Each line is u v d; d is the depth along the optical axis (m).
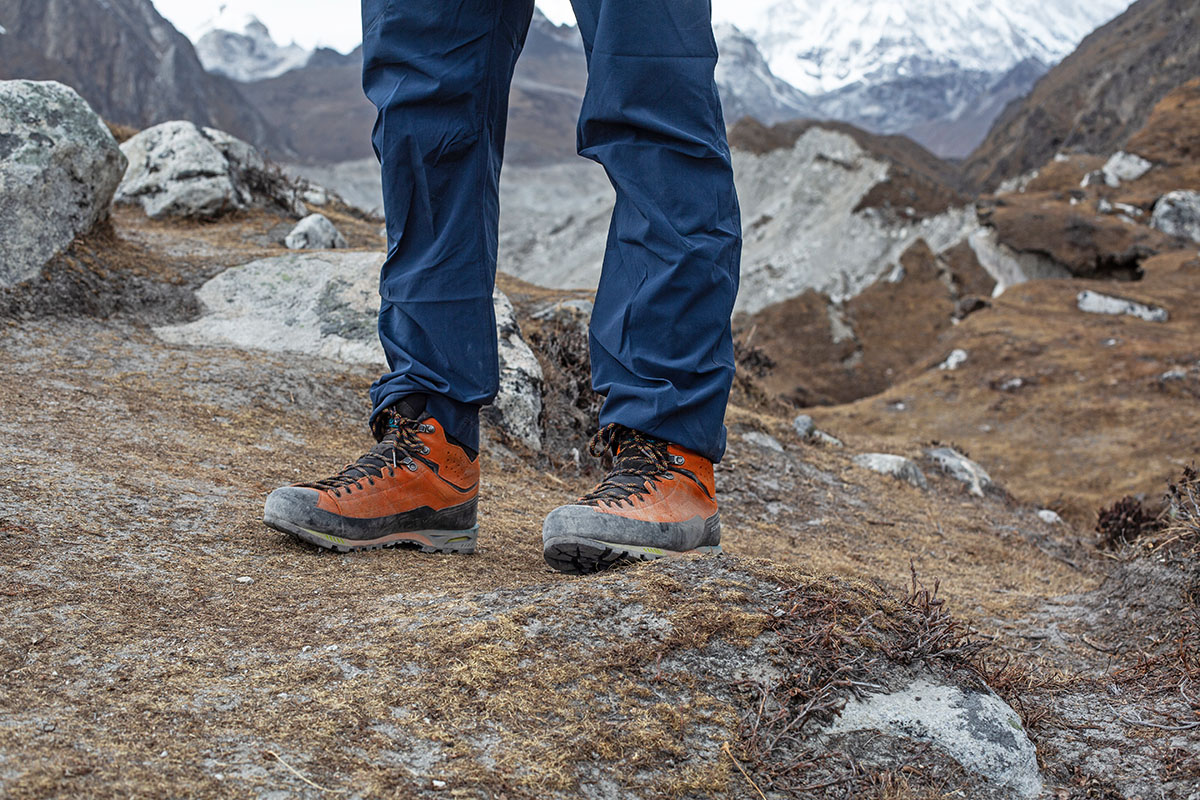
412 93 1.96
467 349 2.12
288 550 2.05
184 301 4.86
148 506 2.18
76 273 4.54
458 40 1.98
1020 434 29.14
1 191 4.34
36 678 1.27
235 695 1.28
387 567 2.01
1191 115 68.31
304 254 5.36
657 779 1.24
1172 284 44.75
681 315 1.82
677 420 1.87
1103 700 1.93
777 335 64.19
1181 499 3.33
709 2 1.84
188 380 3.85
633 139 1.82
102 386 3.54
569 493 4.10
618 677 1.42
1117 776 1.53
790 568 1.79
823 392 59.31
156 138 8.39
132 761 1.06
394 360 2.15
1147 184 63.47
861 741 1.42
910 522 5.38
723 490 5.05
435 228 2.07
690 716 1.37
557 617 1.55
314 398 4.04
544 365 5.31
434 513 2.20
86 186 4.76
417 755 1.18
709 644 1.53
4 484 2.09
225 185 8.14
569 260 125.50
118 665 1.34
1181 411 27.88
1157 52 118.19
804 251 86.31
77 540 1.85
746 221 107.44
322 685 1.33
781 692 1.46
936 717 1.50
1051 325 39.03
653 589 1.64
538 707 1.32
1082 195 63.34
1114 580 3.46
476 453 2.27
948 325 64.56
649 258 1.81
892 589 2.01
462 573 2.00
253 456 3.12
